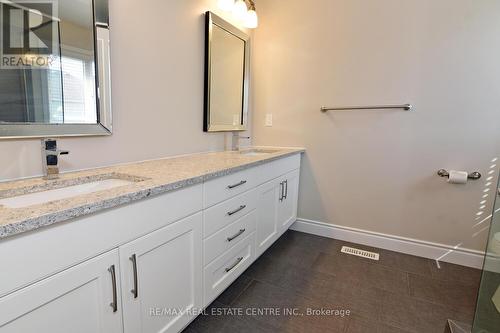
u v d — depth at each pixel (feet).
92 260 2.76
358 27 7.39
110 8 4.44
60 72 3.88
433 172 7.02
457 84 6.54
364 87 7.51
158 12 5.28
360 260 7.11
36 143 3.77
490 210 6.57
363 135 7.70
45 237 2.36
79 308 2.71
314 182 8.51
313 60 8.05
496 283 4.31
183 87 6.05
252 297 5.53
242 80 8.16
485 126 6.40
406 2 6.81
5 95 3.38
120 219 2.99
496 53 6.14
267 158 6.10
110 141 4.68
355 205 8.05
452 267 6.82
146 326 3.48
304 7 7.97
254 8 7.59
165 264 3.67
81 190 3.85
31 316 2.34
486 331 4.30
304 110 8.36
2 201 3.09
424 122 6.97
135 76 4.97
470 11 6.24
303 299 5.49
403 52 6.97
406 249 7.52
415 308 5.28
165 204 3.55
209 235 4.48
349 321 4.91
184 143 6.27
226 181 4.79
